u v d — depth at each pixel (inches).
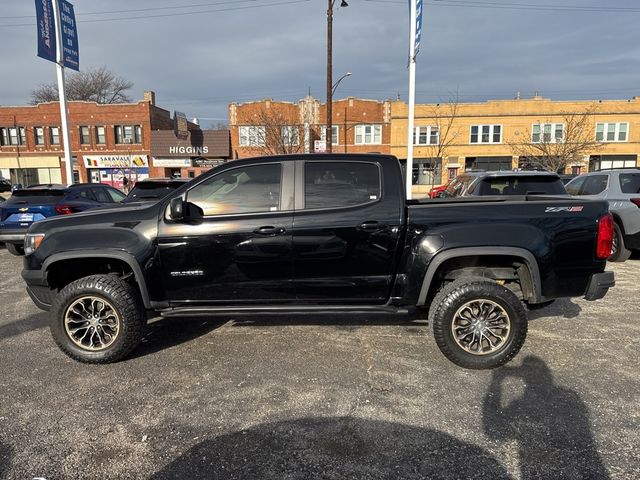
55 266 160.1
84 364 153.6
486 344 147.4
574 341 169.6
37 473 97.4
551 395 129.3
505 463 99.4
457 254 145.0
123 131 1525.6
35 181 1558.8
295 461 101.0
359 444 107.0
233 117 1512.1
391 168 153.9
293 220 150.5
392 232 149.2
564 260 145.9
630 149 1491.1
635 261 317.7
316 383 137.9
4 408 124.9
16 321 200.8
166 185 418.0
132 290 154.2
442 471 97.1
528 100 1501.0
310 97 1504.7
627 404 123.6
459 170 1544.0
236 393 132.3
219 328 186.9
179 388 135.8
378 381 138.9
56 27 619.5
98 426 115.6
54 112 1523.1
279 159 156.0
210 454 103.9
